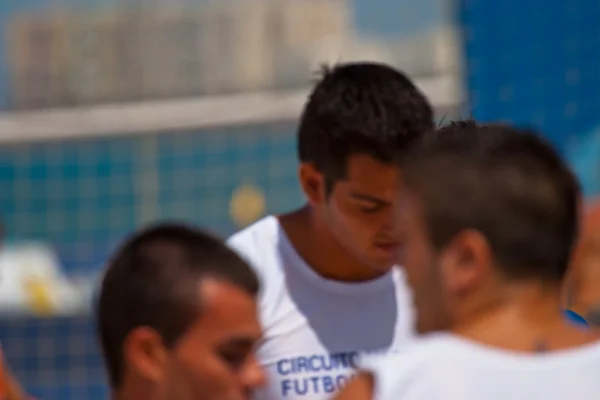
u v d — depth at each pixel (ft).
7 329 103.96
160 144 112.78
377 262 31.07
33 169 113.60
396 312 32.86
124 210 112.88
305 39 123.34
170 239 23.72
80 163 113.39
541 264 20.20
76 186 113.29
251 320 23.35
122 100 122.42
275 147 111.04
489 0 76.13
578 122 75.25
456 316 20.54
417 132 30.30
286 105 108.78
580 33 74.90
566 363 19.83
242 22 124.67
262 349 32.32
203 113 110.01
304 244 32.81
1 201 113.70
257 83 122.62
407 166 21.57
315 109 31.55
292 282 32.68
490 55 76.23
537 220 20.08
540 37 75.66
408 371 19.86
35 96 121.49
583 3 74.69
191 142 112.68
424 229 20.81
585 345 20.16
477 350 19.92
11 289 99.66
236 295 23.18
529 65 75.61
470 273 20.22
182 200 112.27
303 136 32.35
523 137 21.01
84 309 101.81
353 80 31.55
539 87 75.31
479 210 20.11
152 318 22.93
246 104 109.60
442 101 96.84
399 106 30.58
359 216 30.66
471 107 76.02
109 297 23.59
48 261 104.06
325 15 123.44
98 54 123.44
